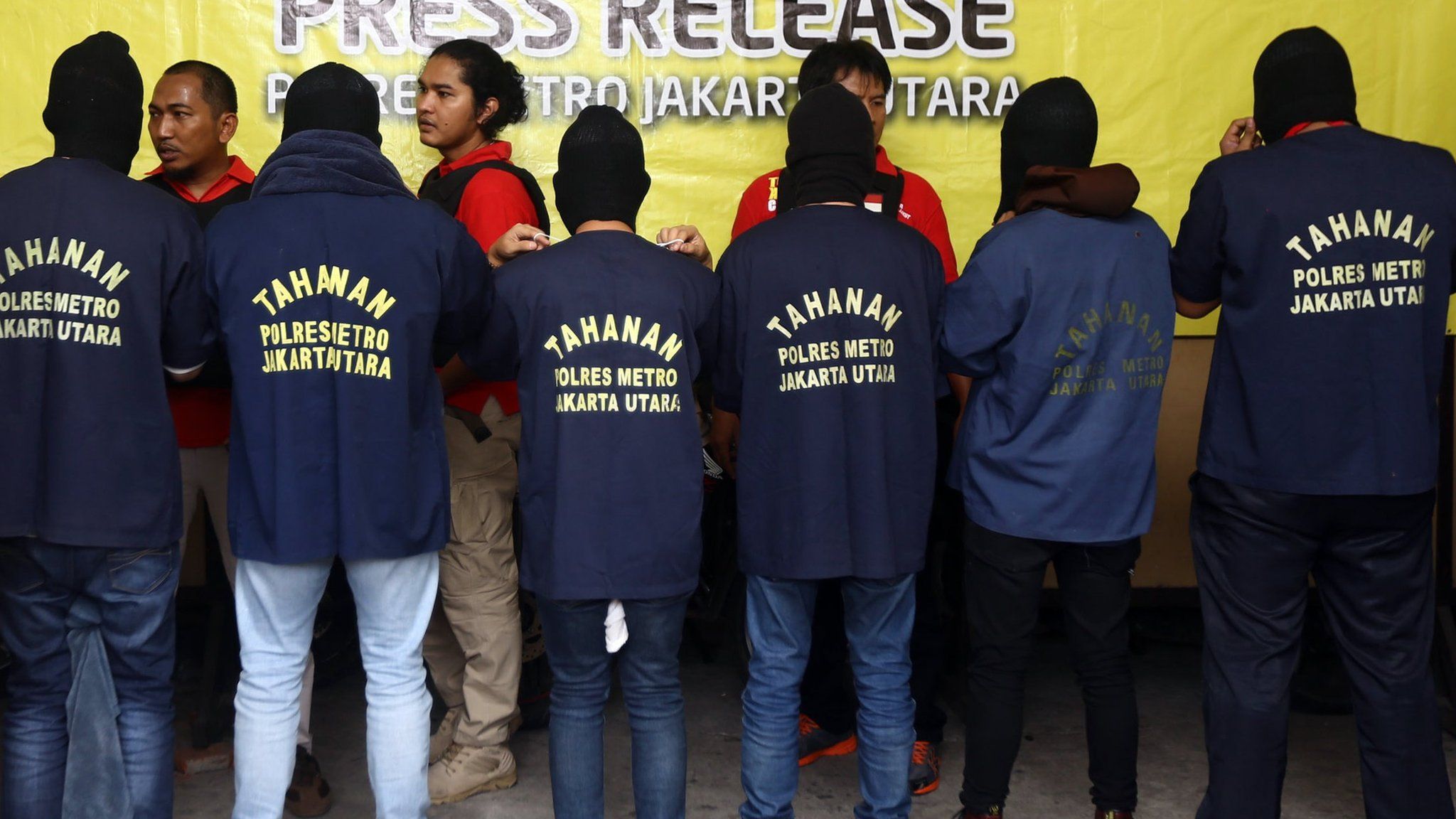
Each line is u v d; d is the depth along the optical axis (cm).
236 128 315
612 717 345
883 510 233
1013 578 244
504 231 282
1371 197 224
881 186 312
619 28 357
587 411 223
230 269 215
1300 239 225
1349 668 243
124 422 215
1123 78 361
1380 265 223
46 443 211
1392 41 357
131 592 222
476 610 290
